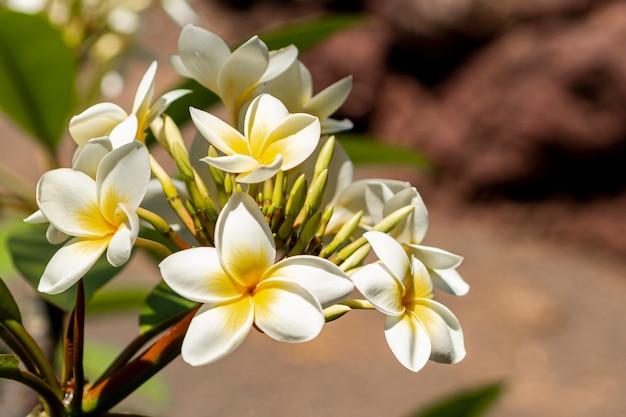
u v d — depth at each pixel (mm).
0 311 703
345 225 693
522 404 2377
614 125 3004
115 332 2596
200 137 716
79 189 655
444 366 2566
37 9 1047
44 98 927
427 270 706
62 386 726
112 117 687
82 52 1079
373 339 2688
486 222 3215
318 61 3387
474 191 3254
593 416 2332
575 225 3148
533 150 3129
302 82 723
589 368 2533
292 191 675
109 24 1101
